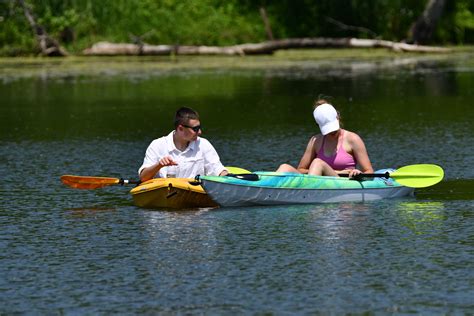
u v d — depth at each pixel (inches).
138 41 4640.8
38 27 4576.8
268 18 4950.8
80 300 914.7
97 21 4682.6
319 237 1138.7
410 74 3587.6
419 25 4928.6
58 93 3125.0
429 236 1133.1
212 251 1083.3
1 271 1019.9
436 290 921.5
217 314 865.5
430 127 2134.6
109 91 3164.4
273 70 3907.5
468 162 1663.4
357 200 1362.0
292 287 940.6
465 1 5182.1
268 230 1179.3
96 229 1207.6
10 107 2755.9
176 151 1354.6
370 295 911.0
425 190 1430.9
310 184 1337.4
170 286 952.3
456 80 3299.7
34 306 899.4
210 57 4606.3
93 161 1780.3
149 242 1131.9
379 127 2169.0
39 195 1449.3
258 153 1831.9
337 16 4992.6
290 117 2400.3
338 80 3408.0
